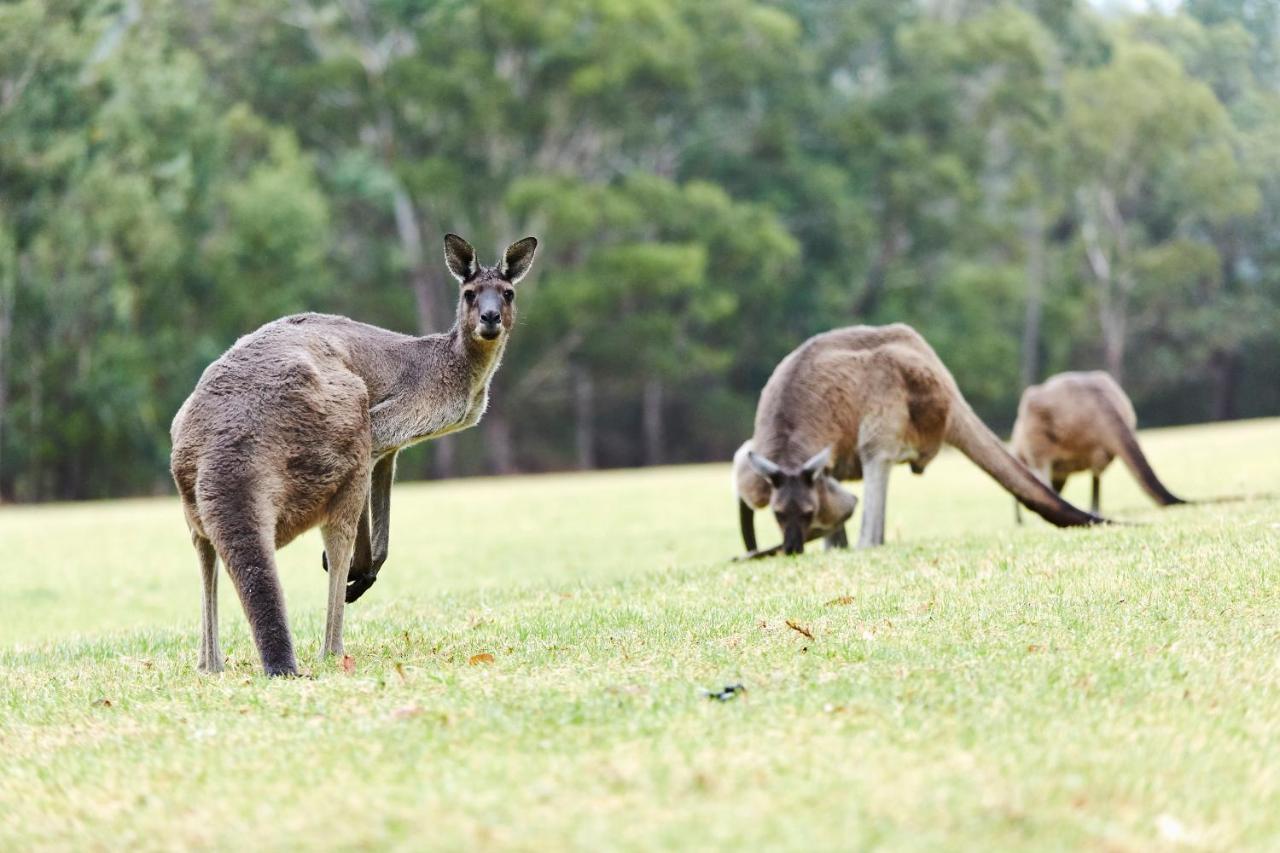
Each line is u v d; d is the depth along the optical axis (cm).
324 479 1588
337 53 10519
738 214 10394
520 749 1200
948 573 2020
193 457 1557
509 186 10112
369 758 1195
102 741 1341
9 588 3375
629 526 4188
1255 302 11938
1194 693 1283
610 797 1056
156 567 3716
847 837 962
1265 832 986
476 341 1786
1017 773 1082
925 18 12300
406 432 1750
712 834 972
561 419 11512
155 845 1038
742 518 2727
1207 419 12912
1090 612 1648
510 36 10125
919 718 1234
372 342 1758
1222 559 1908
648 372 10300
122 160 8419
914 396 2559
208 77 10406
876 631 1617
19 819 1130
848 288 11538
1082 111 11662
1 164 7981
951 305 11200
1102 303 11988
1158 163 11862
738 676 1420
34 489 8794
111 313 8631
